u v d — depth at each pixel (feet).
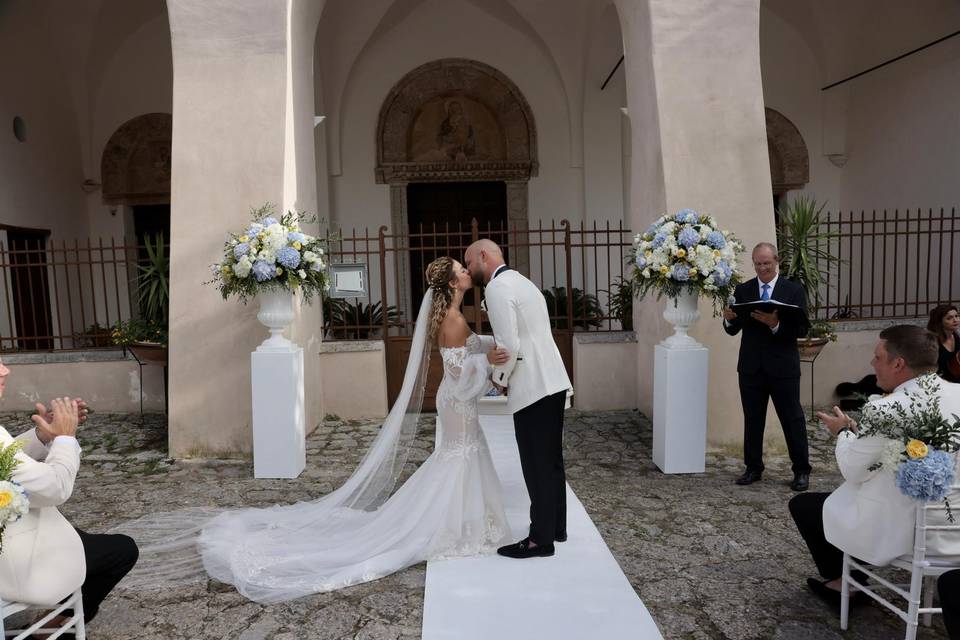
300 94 20.06
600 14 30.55
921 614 9.53
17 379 23.48
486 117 35.88
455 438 12.17
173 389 18.34
